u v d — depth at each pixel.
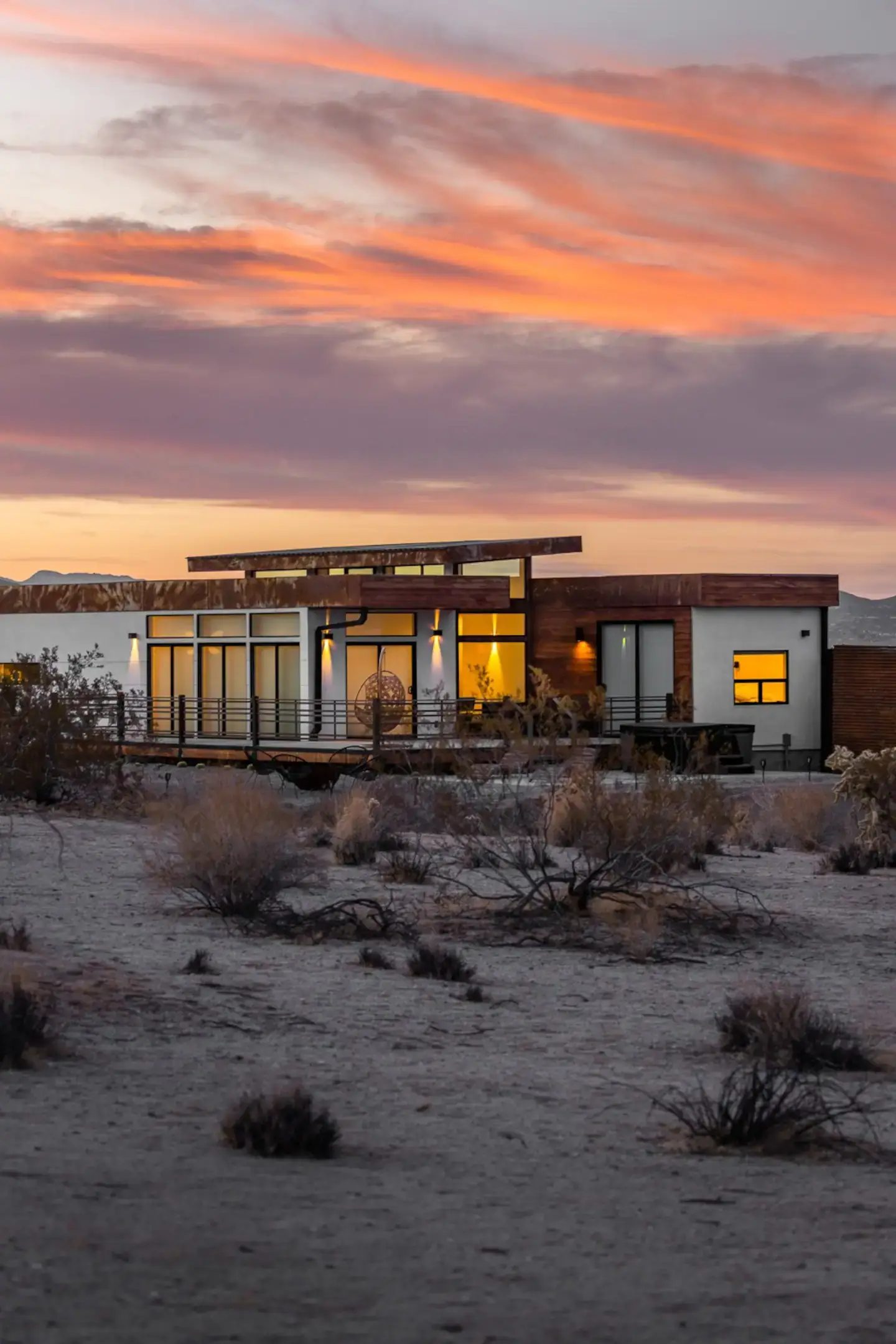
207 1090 8.66
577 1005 12.76
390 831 23.25
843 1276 5.30
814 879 22.09
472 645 46.53
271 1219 5.75
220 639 43.69
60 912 15.79
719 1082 9.70
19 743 26.84
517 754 19.48
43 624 48.25
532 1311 4.70
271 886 16.08
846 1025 11.66
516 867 17.64
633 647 47.03
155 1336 4.20
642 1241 5.79
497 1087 9.37
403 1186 6.61
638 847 17.72
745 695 46.12
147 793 28.75
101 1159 6.70
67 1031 10.10
